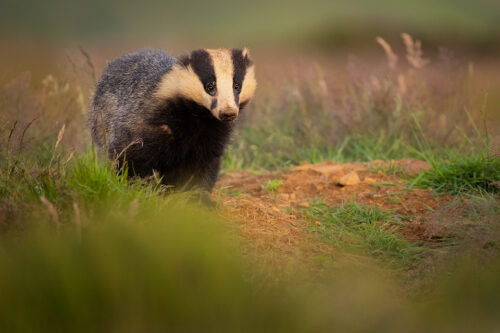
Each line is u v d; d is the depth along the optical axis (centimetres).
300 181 1652
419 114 1983
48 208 1028
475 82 2547
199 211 1206
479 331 880
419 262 1162
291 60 2570
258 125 2188
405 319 895
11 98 1903
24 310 834
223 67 1403
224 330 836
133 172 1492
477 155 1639
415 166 1670
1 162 1355
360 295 943
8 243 966
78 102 1936
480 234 1143
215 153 1539
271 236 1248
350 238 1270
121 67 1655
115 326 835
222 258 915
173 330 837
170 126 1454
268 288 938
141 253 892
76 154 1334
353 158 1961
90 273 864
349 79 2272
